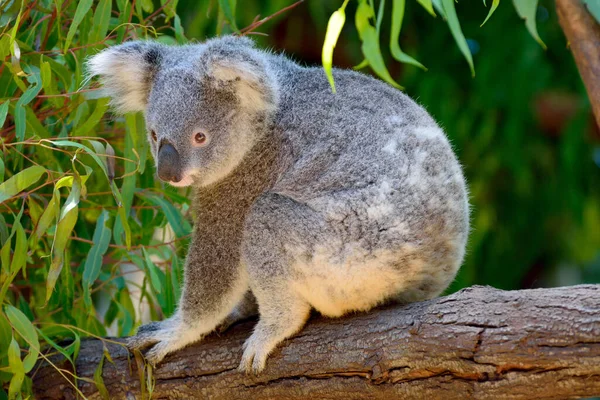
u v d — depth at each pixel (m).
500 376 4.61
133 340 5.95
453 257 5.56
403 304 5.34
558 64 11.46
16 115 5.70
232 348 5.66
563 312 4.50
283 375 5.35
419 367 4.86
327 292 5.36
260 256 5.38
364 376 5.06
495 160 11.52
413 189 5.37
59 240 5.31
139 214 7.25
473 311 4.80
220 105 5.84
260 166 5.86
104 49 6.22
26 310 6.64
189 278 5.96
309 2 11.18
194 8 10.90
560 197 11.85
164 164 5.76
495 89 11.15
